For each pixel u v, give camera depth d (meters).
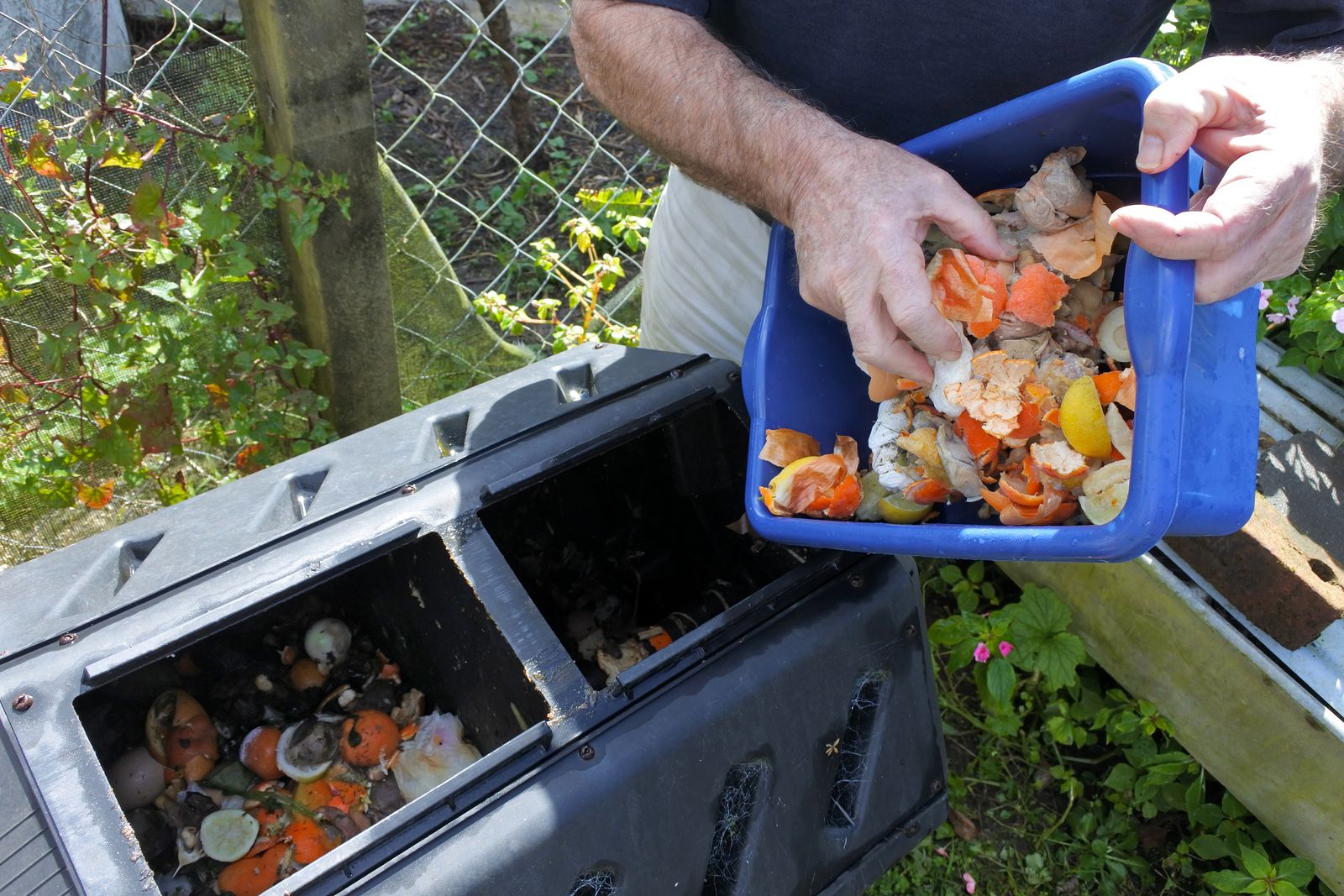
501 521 1.37
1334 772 1.44
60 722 0.94
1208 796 1.77
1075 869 1.71
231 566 1.08
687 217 1.57
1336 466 1.62
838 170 0.94
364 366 1.93
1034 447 0.93
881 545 0.96
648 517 1.46
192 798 1.16
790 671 1.09
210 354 1.75
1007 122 0.97
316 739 1.22
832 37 1.16
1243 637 1.51
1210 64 0.80
